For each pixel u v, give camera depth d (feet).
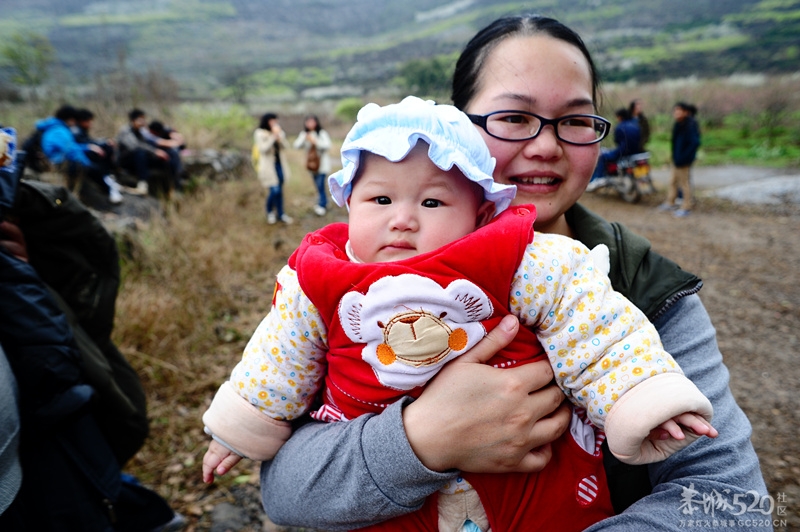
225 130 43.19
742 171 44.50
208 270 16.93
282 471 3.30
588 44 4.10
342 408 3.34
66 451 5.32
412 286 2.95
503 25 3.75
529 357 3.21
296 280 3.38
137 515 7.48
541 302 3.12
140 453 9.68
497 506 3.12
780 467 9.52
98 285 6.43
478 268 3.01
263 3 528.63
